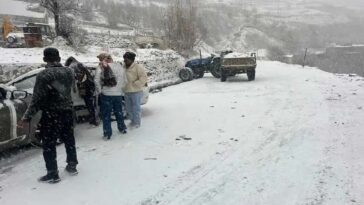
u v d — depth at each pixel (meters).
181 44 30.42
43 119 5.95
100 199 5.46
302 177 6.03
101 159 7.09
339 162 6.60
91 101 9.14
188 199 5.39
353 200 5.25
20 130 7.24
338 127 8.78
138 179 6.13
